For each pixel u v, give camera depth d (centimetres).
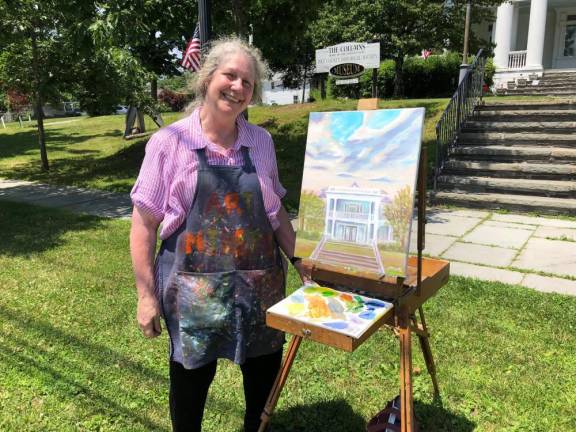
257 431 227
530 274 470
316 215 205
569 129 815
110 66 1027
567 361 305
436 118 1053
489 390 278
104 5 673
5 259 525
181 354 191
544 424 250
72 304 403
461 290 416
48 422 262
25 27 1010
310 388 287
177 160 184
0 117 3016
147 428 258
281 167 980
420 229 193
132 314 385
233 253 189
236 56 183
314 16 833
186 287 187
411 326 222
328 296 200
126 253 541
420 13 1391
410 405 186
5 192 984
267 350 204
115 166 1198
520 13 1964
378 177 189
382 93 1748
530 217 687
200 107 195
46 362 317
